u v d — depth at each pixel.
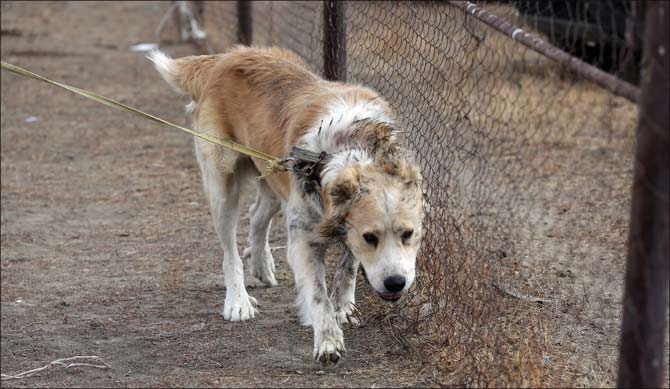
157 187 11.80
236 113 7.29
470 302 6.07
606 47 9.89
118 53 21.27
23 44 22.22
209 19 19.77
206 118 7.46
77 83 18.31
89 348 6.95
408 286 5.65
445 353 6.02
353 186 5.70
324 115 6.41
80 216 10.76
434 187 6.98
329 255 8.34
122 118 15.69
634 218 4.29
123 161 13.12
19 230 10.27
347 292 6.84
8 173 12.66
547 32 10.95
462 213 7.78
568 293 7.17
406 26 7.76
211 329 7.17
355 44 8.69
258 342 6.82
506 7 8.66
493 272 6.81
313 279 6.21
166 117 15.65
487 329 6.01
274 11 14.96
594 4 9.62
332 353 5.97
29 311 7.86
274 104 6.99
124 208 11.02
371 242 5.70
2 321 7.63
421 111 7.46
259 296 7.88
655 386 4.38
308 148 6.17
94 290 8.33
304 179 6.13
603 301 7.02
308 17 12.57
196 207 10.90
